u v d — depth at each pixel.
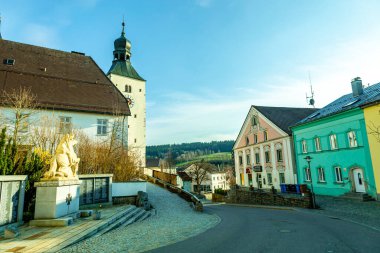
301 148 30.92
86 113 28.06
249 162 42.84
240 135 45.50
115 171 22.05
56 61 32.06
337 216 15.58
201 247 8.30
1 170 11.68
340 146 24.95
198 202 18.98
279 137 34.66
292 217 15.70
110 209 15.48
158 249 8.10
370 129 21.56
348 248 8.04
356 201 21.44
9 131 21.23
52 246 7.98
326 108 30.11
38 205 11.35
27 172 12.99
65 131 23.55
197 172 70.12
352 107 23.20
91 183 16.53
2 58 28.31
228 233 10.66
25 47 31.41
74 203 12.93
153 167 88.31
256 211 20.50
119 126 29.36
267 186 37.38
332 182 25.94
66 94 28.12
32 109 22.50
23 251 7.49
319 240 9.14
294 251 7.74
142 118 53.00
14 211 10.92
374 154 21.27
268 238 9.57
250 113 42.16
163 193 25.36
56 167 12.09
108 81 33.53
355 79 26.48
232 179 69.44
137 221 13.91
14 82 26.03
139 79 54.09
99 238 9.52
